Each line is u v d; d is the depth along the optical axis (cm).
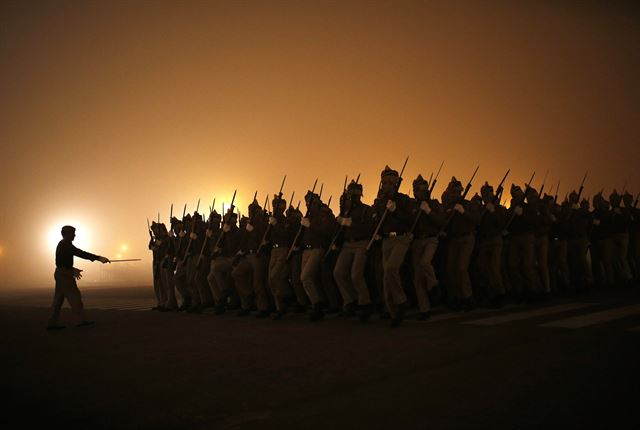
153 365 664
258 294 1111
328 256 970
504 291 1033
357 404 449
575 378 468
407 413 417
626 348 560
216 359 673
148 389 550
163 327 1019
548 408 403
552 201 1240
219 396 507
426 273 884
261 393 506
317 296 988
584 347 577
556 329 695
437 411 416
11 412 497
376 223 904
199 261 1276
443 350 621
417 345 663
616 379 457
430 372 528
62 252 1105
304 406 456
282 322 998
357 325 883
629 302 946
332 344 717
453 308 1016
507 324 771
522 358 549
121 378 605
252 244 1132
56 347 849
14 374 658
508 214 1085
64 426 450
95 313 1390
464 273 975
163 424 439
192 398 506
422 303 891
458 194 1045
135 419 456
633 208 1351
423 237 891
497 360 550
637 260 1354
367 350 658
